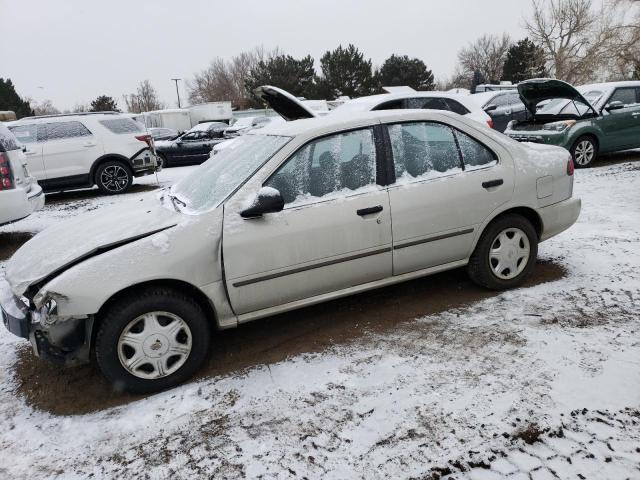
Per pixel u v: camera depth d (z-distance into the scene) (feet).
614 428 8.18
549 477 7.36
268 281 10.99
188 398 10.07
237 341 12.34
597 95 32.96
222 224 10.61
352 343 11.72
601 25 115.14
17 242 23.76
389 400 9.39
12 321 10.21
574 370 9.82
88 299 9.48
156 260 10.01
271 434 8.78
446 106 27.22
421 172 12.42
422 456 7.96
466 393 9.40
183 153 56.54
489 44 227.61
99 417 9.73
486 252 13.29
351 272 11.81
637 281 13.69
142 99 261.65
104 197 35.78
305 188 11.37
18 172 21.74
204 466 8.16
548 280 14.32
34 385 11.11
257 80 176.76
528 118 33.47
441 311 12.96
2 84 168.45
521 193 13.26
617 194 23.75
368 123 12.11
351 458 8.06
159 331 10.22
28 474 8.35
